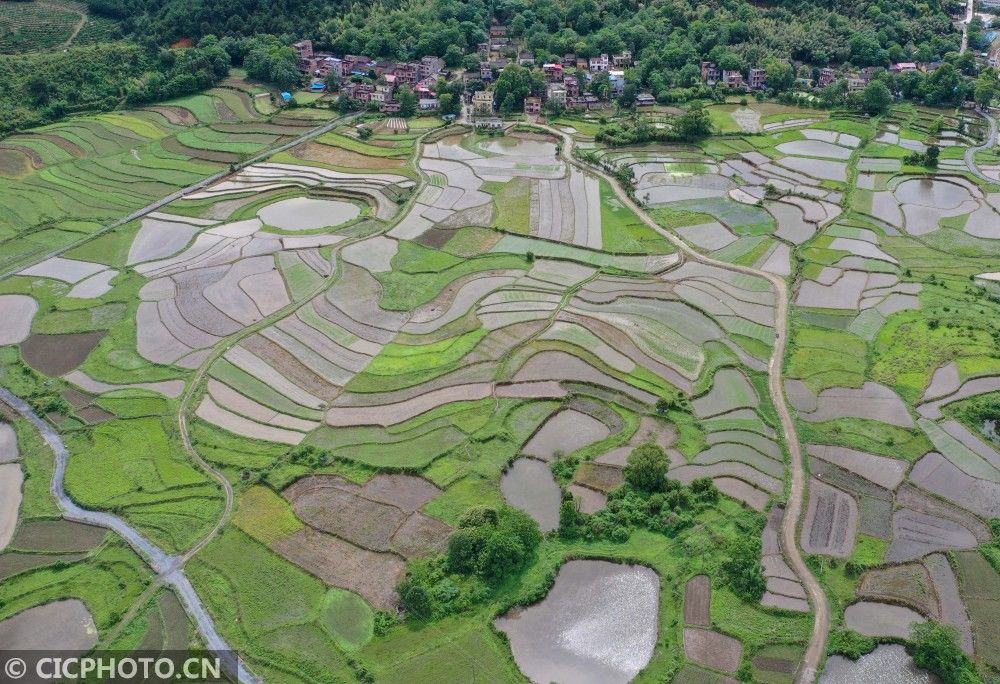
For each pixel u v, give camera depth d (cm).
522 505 7656
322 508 7650
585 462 8100
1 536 7488
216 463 8262
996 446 8231
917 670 6047
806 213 13450
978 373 9231
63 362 9969
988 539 7150
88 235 13112
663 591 6669
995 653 6131
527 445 8400
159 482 8031
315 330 10500
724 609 6512
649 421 8675
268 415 8969
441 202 14162
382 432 8638
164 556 7162
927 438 8331
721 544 7044
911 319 10356
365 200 14412
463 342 10138
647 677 6025
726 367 9550
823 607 6512
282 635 6431
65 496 7925
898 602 6556
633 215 13550
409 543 7219
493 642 6303
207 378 9575
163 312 10956
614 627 6475
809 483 7800
